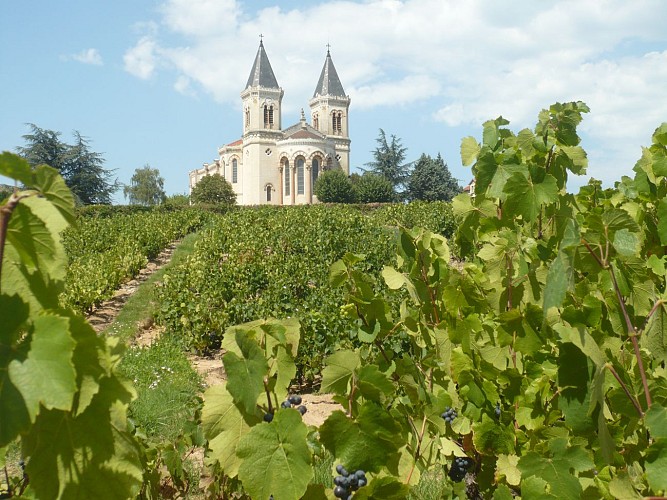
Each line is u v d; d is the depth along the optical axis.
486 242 2.81
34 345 0.82
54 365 0.81
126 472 1.00
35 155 78.69
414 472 2.16
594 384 1.55
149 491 2.29
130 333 11.64
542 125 2.77
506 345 2.29
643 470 1.76
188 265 17.30
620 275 2.23
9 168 0.93
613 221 2.04
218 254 20.88
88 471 0.98
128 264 20.09
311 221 28.00
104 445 0.99
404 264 2.71
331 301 10.50
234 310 11.68
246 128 95.69
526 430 2.28
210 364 10.15
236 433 1.70
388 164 90.94
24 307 0.85
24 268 0.93
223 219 33.84
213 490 2.20
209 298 12.50
